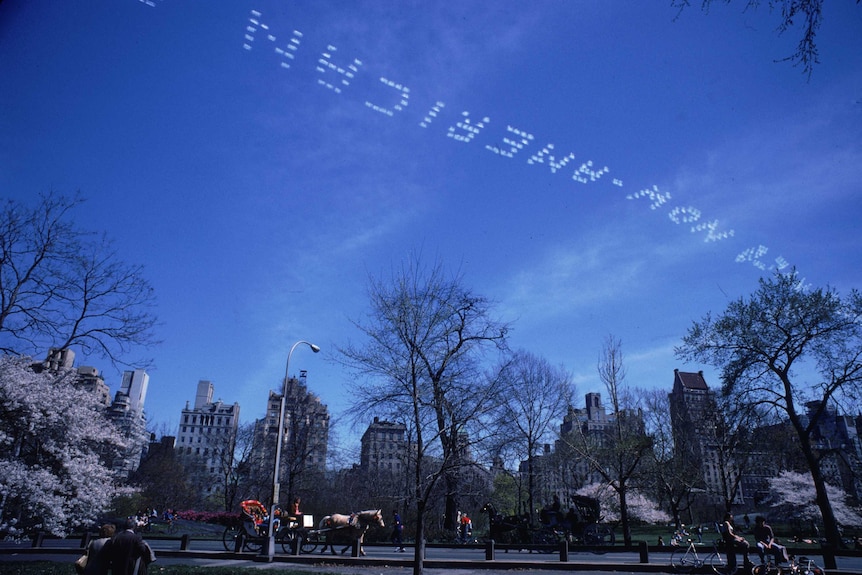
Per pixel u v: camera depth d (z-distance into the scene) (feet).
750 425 104.42
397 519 90.94
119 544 30.83
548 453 177.17
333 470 172.24
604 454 116.57
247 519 77.56
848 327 97.91
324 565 69.87
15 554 71.97
